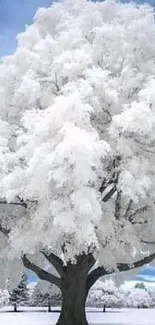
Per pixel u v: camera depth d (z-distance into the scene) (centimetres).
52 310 4238
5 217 1964
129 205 1847
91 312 4000
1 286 2312
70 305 1950
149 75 1852
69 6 2109
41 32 2103
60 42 1883
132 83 1795
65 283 1981
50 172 1356
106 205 1745
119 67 1881
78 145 1315
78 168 1318
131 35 1933
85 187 1372
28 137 1497
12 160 1559
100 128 1766
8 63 1966
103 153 1419
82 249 1602
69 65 1706
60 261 1994
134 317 3189
